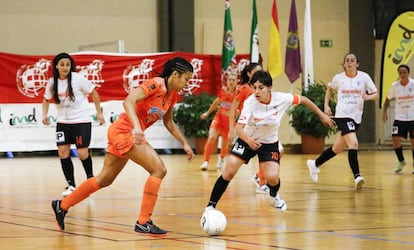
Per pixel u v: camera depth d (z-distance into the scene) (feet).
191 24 90.74
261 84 31.07
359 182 42.50
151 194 26.63
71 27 87.61
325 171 57.26
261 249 23.08
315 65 96.84
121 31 89.51
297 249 22.99
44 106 41.24
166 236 26.08
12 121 78.23
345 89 44.39
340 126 44.29
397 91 56.24
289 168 60.85
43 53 86.48
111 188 44.62
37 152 83.56
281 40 95.50
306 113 81.25
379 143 98.32
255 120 31.60
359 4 97.96
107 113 81.10
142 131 25.48
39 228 28.19
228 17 84.28
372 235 25.90
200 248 23.41
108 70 81.25
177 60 26.27
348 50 98.27
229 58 84.17
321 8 97.09
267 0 95.35
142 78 82.58
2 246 24.11
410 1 94.17
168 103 26.71
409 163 65.87
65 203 27.68
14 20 85.20
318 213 32.35
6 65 77.92
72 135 39.73
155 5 90.94
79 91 39.93
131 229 27.76
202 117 59.31
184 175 54.70
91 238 25.67
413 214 31.81
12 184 47.91
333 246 23.54
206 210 29.32
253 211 33.22
